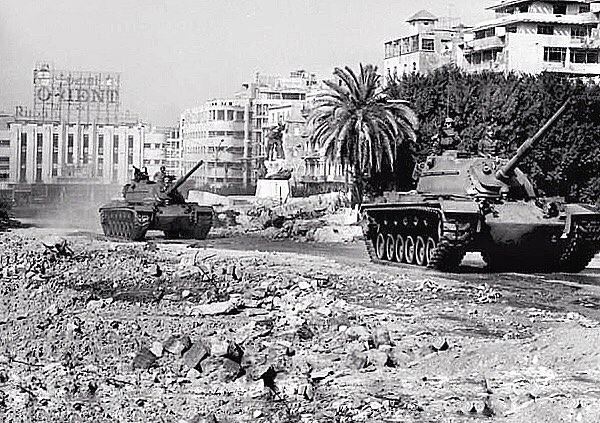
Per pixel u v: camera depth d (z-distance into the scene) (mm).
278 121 132125
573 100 66062
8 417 14570
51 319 22094
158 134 158375
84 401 15594
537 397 15320
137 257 34125
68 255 33188
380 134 62438
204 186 136500
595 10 101250
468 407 15086
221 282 29500
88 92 147250
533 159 64688
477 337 21734
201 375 17250
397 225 39094
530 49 101625
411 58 120312
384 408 15336
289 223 62406
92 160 146500
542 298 29125
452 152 39812
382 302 27266
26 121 143000
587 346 18078
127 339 20094
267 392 16250
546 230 35719
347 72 62844
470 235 34469
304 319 23359
